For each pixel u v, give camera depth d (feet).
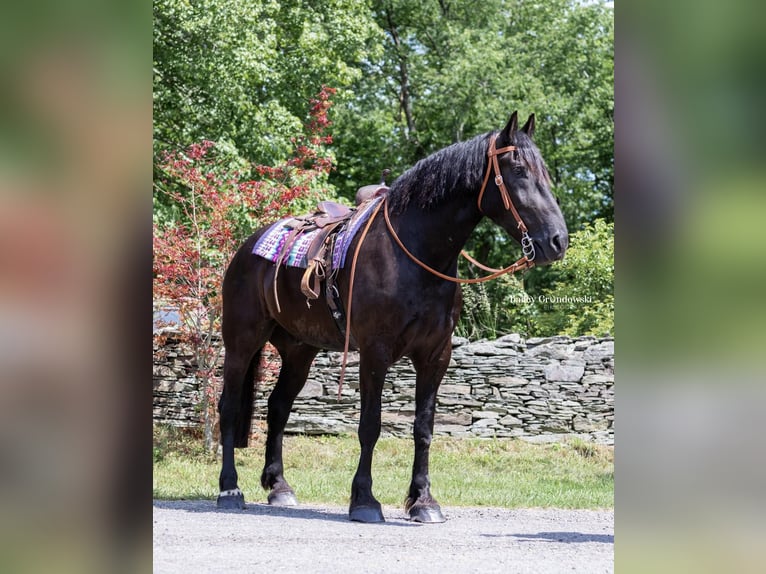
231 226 31.22
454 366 33.30
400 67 69.36
